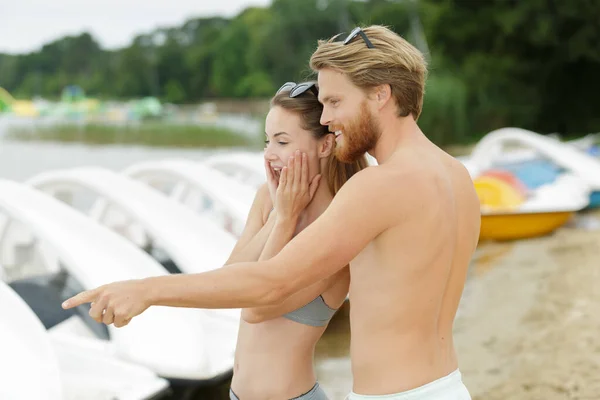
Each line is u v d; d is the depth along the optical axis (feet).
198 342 11.93
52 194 19.33
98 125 142.10
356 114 5.99
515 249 25.62
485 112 98.37
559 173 32.14
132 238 21.65
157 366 11.51
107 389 11.10
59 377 10.24
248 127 152.66
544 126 104.22
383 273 5.92
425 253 5.84
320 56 6.03
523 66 99.14
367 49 5.92
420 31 112.37
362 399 6.12
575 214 31.35
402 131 6.14
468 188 6.35
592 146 41.50
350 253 5.66
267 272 5.51
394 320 5.93
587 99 102.58
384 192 5.69
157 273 13.74
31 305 14.44
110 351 12.14
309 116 6.95
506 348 15.94
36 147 88.38
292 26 247.29
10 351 10.29
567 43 96.27
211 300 5.45
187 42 340.59
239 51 293.64
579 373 14.28
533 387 13.75
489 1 98.27
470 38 99.96
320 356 15.74
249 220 7.95
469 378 14.39
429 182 5.90
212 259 16.08
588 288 20.11
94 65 338.13
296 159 6.89
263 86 256.73
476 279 21.89
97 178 18.31
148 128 143.13
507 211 26.30
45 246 18.90
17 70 335.26
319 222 5.65
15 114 177.68
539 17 94.02
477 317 18.24
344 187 5.78
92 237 13.94
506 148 42.01
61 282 15.71
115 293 5.29
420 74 6.15
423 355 6.00
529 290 20.31
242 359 7.40
